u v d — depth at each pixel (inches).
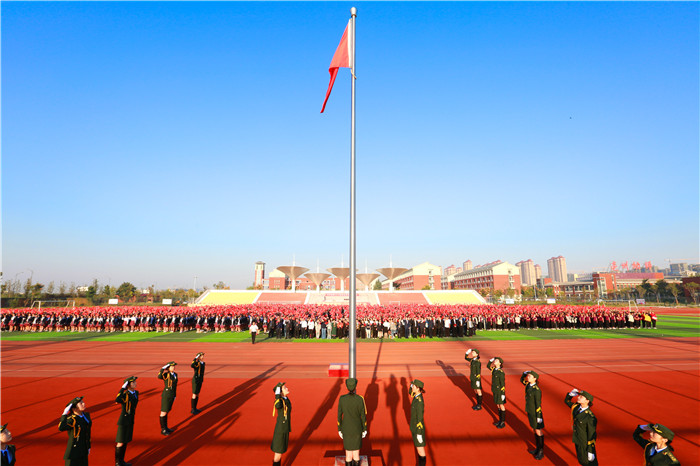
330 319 1167.0
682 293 3809.1
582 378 577.0
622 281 5472.4
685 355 782.5
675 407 434.0
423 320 1095.0
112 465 296.0
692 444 332.2
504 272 4933.6
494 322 1264.8
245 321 1280.8
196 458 308.5
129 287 3464.6
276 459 277.1
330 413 418.6
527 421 393.7
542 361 718.5
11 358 763.4
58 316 1293.1
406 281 5890.8
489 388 525.7
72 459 238.1
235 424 385.1
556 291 5032.0
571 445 332.5
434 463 300.0
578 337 1078.4
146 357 774.5
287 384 549.3
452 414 415.2
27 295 2790.4
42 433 358.6
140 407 442.0
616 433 358.3
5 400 465.7
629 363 695.7
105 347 913.5
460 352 827.4
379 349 875.4
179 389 522.9
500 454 315.9
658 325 1434.5
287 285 5098.4
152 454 315.6
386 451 323.3
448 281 6688.0
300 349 883.4
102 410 427.8
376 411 426.0
